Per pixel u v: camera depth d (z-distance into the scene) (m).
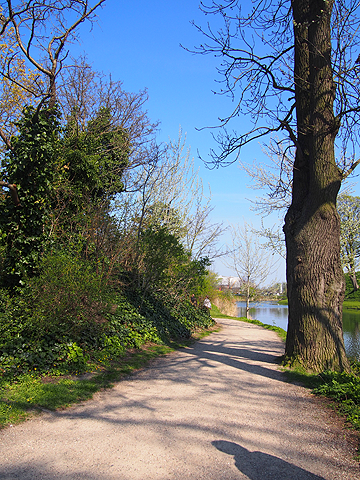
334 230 7.87
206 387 6.52
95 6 9.62
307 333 7.78
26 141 9.11
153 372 7.65
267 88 9.10
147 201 16.33
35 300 7.41
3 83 14.70
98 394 5.88
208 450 3.85
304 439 4.21
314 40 8.02
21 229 8.95
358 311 35.62
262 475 3.34
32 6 8.74
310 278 7.84
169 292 14.88
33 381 5.86
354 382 6.33
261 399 5.86
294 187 8.58
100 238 11.48
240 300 38.78
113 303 9.99
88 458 3.59
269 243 23.83
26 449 3.76
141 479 3.21
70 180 12.51
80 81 17.81
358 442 4.13
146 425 4.54
